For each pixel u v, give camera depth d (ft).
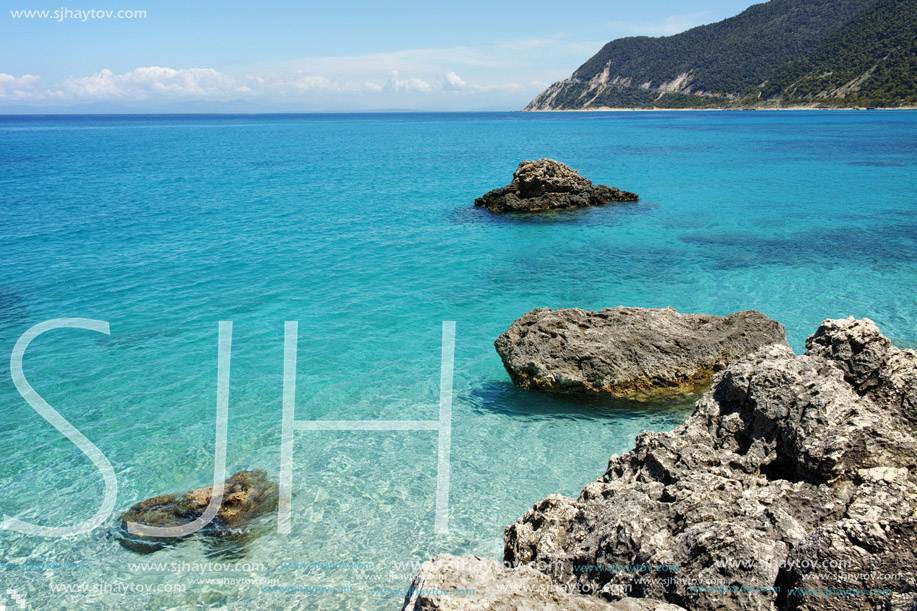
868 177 160.45
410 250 91.50
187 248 92.17
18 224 109.60
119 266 81.61
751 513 19.52
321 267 81.87
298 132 533.14
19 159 245.45
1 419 41.70
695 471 22.74
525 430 40.04
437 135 444.55
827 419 21.86
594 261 84.28
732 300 66.08
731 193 139.33
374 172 197.16
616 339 43.47
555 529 23.18
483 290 71.67
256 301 67.62
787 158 212.64
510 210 120.47
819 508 19.36
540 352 43.88
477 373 49.26
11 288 71.31
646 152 250.57
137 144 354.95
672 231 101.81
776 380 24.30
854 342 26.78
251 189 156.97
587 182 130.41
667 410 41.75
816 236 95.35
